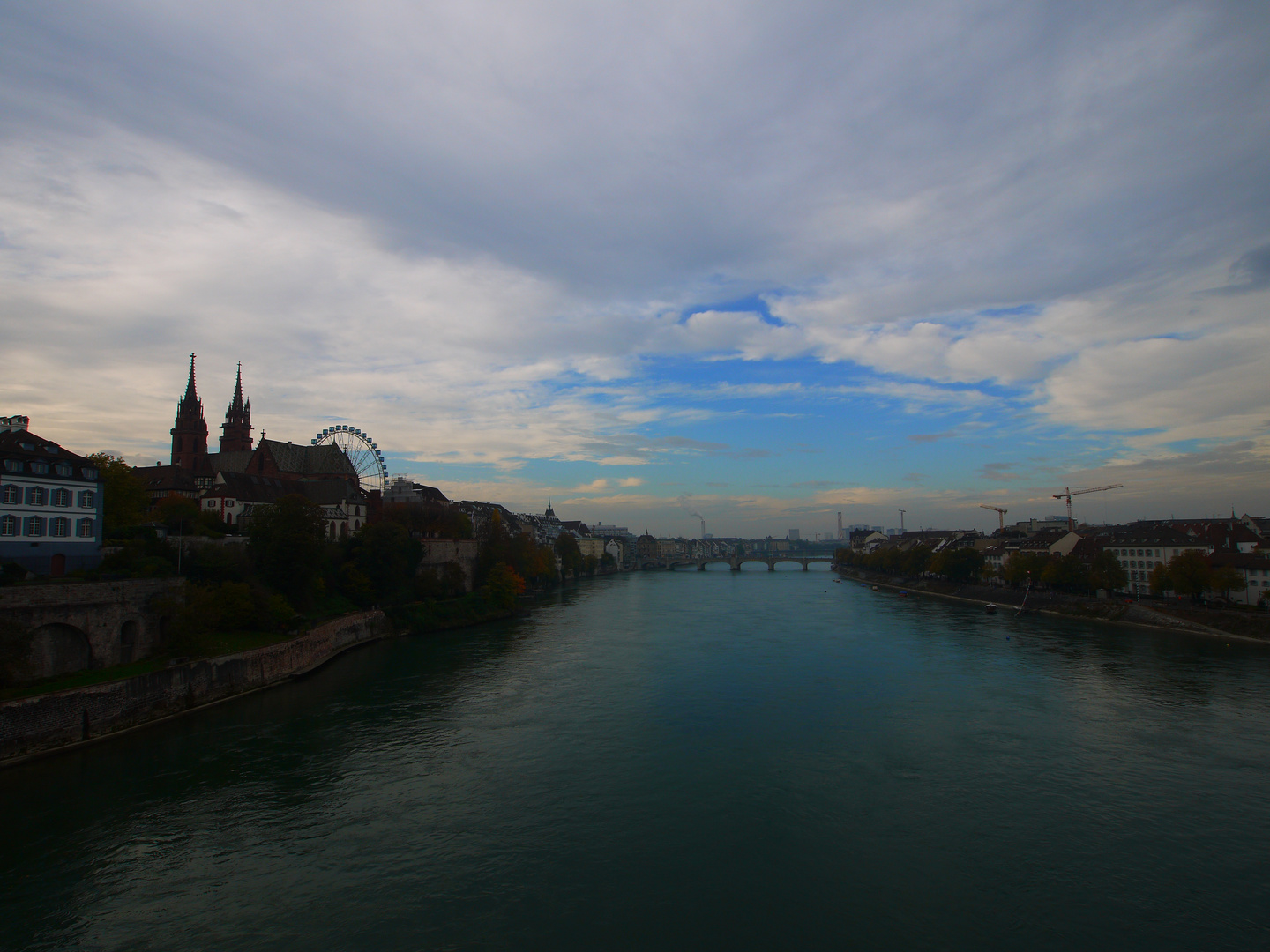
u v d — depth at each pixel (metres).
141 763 48.56
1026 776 46.91
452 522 168.38
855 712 61.97
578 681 74.94
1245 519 181.50
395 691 70.31
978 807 42.16
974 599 171.00
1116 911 31.66
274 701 66.06
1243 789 44.72
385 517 160.00
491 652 94.38
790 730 56.81
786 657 89.75
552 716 60.97
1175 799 43.25
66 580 60.19
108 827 39.03
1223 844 37.62
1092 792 44.31
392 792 44.00
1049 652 91.94
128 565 69.56
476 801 42.75
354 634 99.31
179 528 94.19
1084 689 70.12
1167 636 106.25
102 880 33.72
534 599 184.75
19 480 63.59
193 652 63.12
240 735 55.03
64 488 67.19
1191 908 31.81
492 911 31.28
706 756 50.59
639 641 104.50
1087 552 157.00
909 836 38.50
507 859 35.81
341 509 142.62
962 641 102.88
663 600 179.75
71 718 51.62
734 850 36.88
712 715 61.22
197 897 32.31
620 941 29.33
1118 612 124.56
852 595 198.00
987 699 66.38
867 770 47.91
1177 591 121.44
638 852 36.53
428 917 30.89
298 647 78.81
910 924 30.56
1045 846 37.34
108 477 89.38
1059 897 32.62
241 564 89.25
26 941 29.06
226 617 77.19
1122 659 86.50
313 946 28.84
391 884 33.47
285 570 91.12
